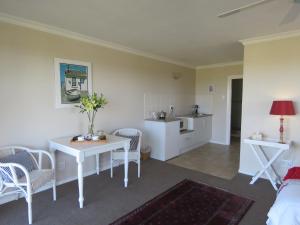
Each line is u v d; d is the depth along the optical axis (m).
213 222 2.27
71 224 2.22
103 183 3.25
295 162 3.16
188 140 5.18
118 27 2.95
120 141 2.97
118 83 3.99
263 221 2.28
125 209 2.51
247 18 2.56
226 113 5.82
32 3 2.22
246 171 3.64
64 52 3.16
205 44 3.80
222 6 2.26
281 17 2.53
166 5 2.24
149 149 4.54
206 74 6.12
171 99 5.39
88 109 3.01
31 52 2.81
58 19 2.67
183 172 3.73
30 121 2.84
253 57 3.44
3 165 2.16
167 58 5.05
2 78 2.57
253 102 3.47
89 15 2.54
